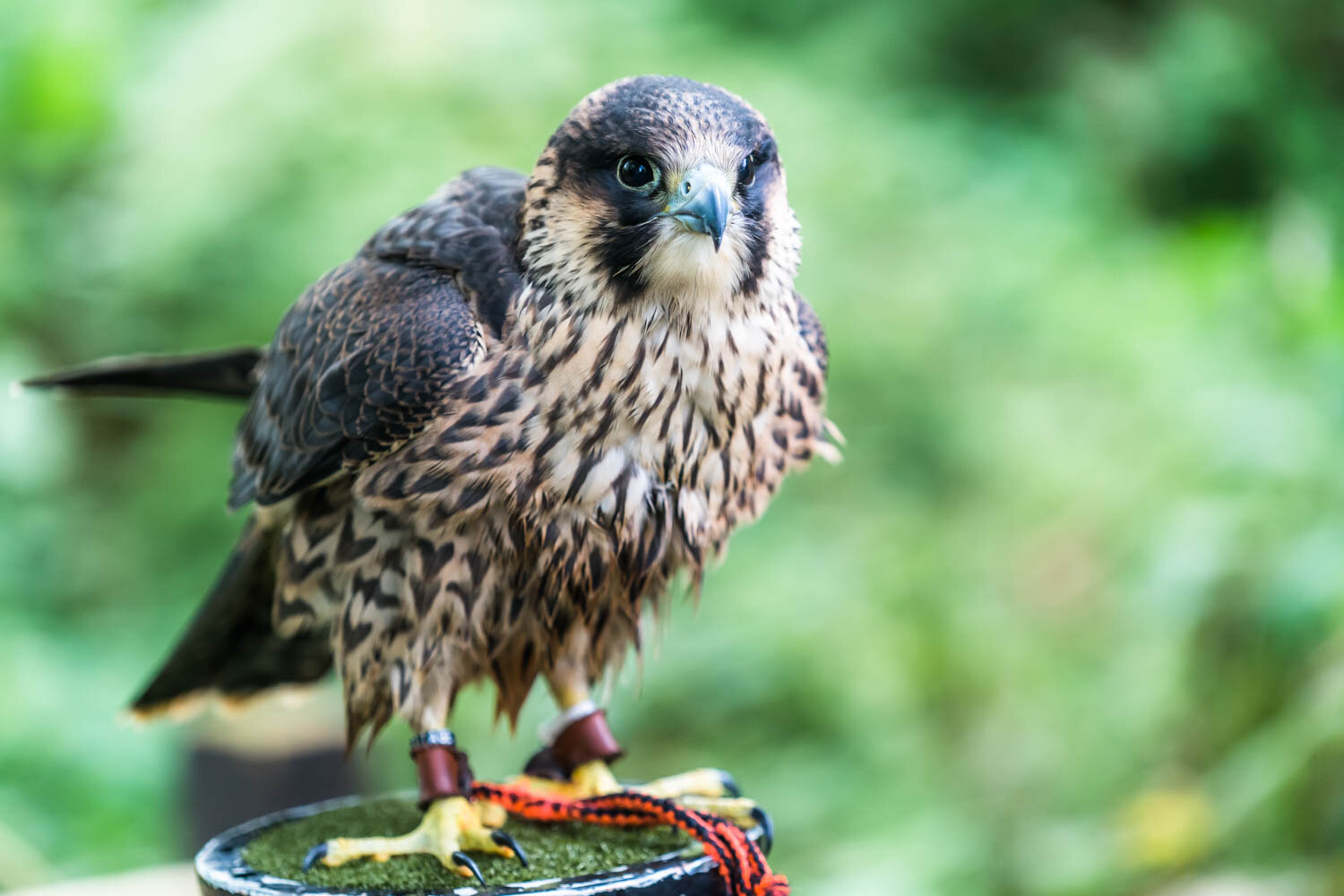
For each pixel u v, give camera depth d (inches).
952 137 388.2
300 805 193.2
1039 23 439.2
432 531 114.3
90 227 352.8
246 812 192.1
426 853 108.9
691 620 301.1
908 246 332.2
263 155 315.0
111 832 271.9
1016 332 337.1
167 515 335.9
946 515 317.1
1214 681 238.2
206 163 318.7
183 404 346.9
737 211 115.6
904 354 319.9
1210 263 307.1
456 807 110.7
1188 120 435.2
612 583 119.1
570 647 123.0
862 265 324.8
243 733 192.9
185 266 321.4
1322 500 230.4
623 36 334.6
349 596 119.1
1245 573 230.2
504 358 113.1
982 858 255.4
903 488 320.5
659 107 113.3
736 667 294.5
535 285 114.5
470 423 112.2
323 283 130.6
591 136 113.5
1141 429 305.4
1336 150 440.1
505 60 318.0
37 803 274.1
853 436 318.3
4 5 371.9
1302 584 221.1
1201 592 232.4
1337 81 453.7
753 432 120.3
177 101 330.6
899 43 410.0
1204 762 242.1
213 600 137.9
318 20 321.1
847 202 330.3
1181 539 235.5
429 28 319.0
